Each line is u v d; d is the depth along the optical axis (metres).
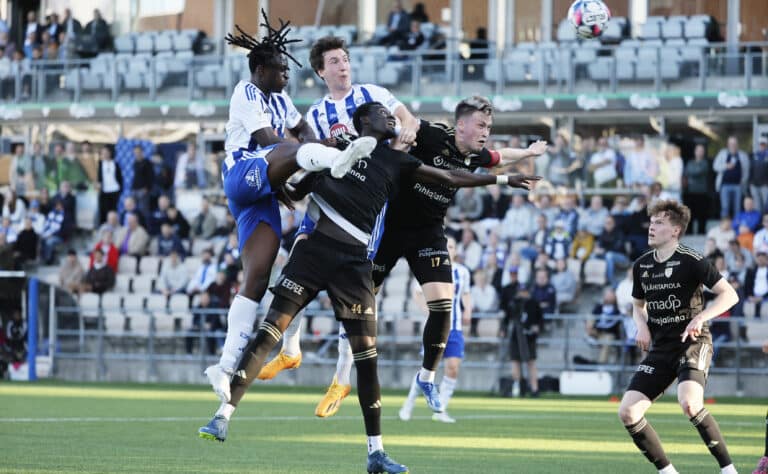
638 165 68.56
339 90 26.45
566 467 26.52
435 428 37.75
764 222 64.75
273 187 22.67
